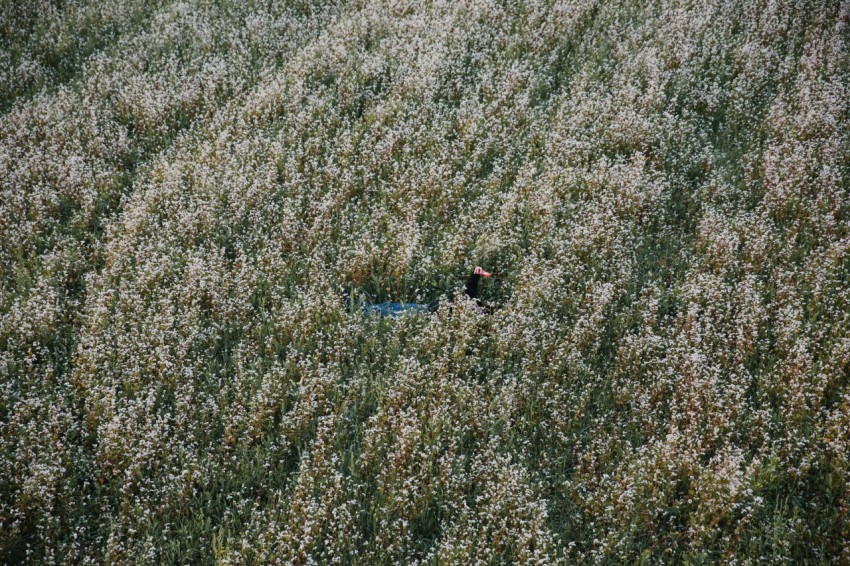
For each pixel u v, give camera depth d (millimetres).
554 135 13609
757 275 10633
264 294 10336
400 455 7660
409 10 19422
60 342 9367
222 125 14320
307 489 7305
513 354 9297
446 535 6953
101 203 12250
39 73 16359
